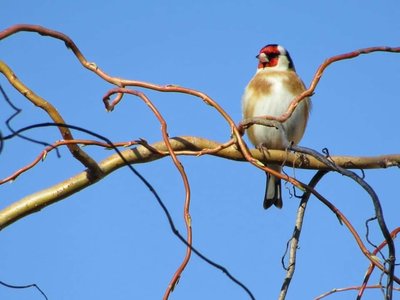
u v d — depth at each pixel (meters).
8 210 6.88
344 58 6.96
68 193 7.04
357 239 6.29
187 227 5.97
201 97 6.90
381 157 8.02
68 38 6.90
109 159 7.16
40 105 6.64
